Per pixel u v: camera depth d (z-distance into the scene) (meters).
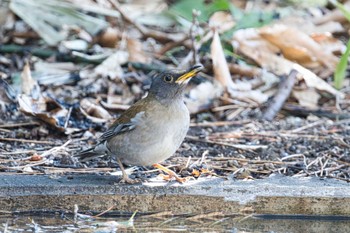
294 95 14.11
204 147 11.51
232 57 15.50
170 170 9.83
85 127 12.15
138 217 9.19
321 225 9.20
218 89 13.74
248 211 9.42
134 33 16.61
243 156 11.10
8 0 16.72
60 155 10.88
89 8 16.45
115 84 14.07
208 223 9.10
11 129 11.95
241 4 18.25
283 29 15.10
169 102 9.13
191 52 14.80
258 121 13.08
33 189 9.15
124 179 9.45
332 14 16.91
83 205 9.23
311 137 12.13
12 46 15.58
